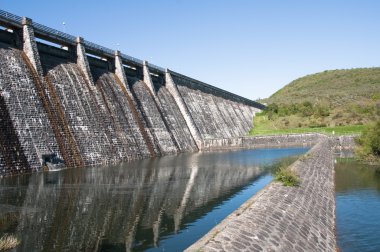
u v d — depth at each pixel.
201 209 26.52
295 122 120.50
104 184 35.38
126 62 75.94
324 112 121.19
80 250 17.83
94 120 55.22
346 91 178.12
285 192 18.83
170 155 71.69
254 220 13.16
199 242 10.40
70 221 22.52
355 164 52.69
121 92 68.12
